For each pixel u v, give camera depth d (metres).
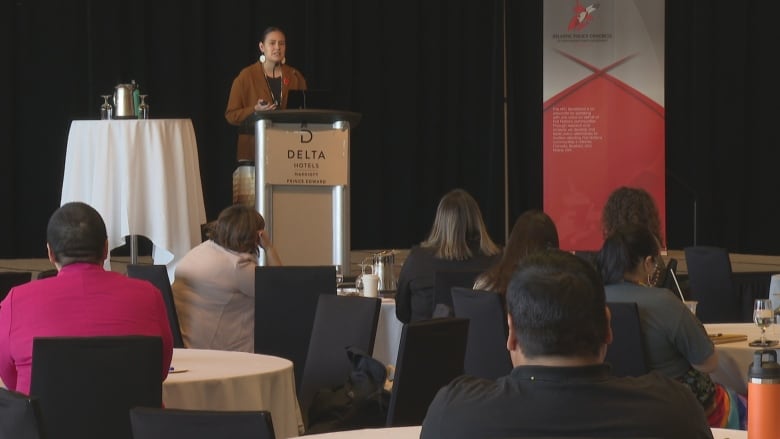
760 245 15.55
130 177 9.12
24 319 4.74
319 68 14.71
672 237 15.54
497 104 15.25
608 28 13.22
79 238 4.86
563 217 13.34
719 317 9.66
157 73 14.17
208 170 14.48
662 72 13.23
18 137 13.70
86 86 13.87
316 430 5.38
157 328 4.91
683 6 15.39
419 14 15.20
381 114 15.09
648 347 5.49
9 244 13.62
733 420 5.65
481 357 6.31
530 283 2.79
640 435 2.70
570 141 13.29
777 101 15.38
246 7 14.48
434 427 2.78
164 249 9.18
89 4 13.74
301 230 9.31
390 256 9.12
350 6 14.80
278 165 9.24
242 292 7.68
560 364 2.77
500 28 15.17
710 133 15.45
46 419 4.37
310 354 6.38
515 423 2.71
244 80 11.32
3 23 13.51
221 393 5.27
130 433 4.43
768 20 15.31
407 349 5.09
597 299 2.79
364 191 15.09
